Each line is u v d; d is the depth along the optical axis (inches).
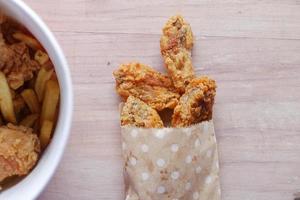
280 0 28.7
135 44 27.9
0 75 23.2
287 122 28.7
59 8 27.5
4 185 23.4
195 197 27.5
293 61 28.8
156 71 27.6
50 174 22.3
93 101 27.6
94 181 27.4
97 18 27.7
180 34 27.4
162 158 26.8
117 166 27.5
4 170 23.1
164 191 27.0
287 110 28.7
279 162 28.6
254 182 28.4
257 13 28.6
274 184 28.5
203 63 28.2
